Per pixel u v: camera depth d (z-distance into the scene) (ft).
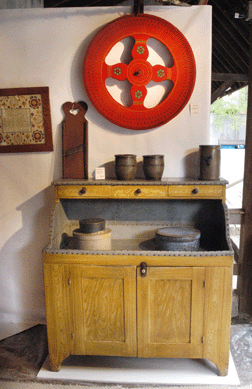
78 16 7.72
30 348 7.91
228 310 6.53
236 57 17.38
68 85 7.98
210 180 7.10
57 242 7.19
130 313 6.69
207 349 6.70
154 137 8.00
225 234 6.61
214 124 36.04
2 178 8.54
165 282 6.53
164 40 7.46
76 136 8.02
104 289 6.66
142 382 6.68
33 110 8.05
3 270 8.91
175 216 8.02
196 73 7.73
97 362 7.38
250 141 8.82
